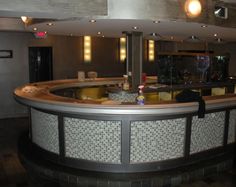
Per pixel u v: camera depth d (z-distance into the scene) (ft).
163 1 14.25
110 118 13.91
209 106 14.92
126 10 13.73
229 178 15.02
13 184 14.35
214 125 16.06
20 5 12.00
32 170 15.78
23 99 16.40
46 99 15.43
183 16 14.87
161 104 13.94
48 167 15.06
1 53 27.04
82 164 14.78
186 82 24.45
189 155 15.23
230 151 17.19
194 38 25.53
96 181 13.82
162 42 35.55
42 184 14.42
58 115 14.89
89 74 26.35
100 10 13.48
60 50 29.53
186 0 14.82
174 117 14.38
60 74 29.86
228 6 17.13
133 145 14.17
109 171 14.46
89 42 30.76
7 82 27.73
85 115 14.16
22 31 26.18
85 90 24.72
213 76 26.23
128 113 13.41
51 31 22.00
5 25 23.34
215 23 16.43
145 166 14.42
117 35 26.11
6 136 22.34
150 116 13.94
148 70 35.24
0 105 27.86
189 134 14.93
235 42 34.94
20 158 17.37
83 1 13.14
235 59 35.22
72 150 14.93
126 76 21.48
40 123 16.40
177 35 24.47
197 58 24.61
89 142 14.51
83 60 30.76
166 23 15.51
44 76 29.30
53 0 12.55
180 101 14.88
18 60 27.78
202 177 14.93
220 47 37.29
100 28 18.61
